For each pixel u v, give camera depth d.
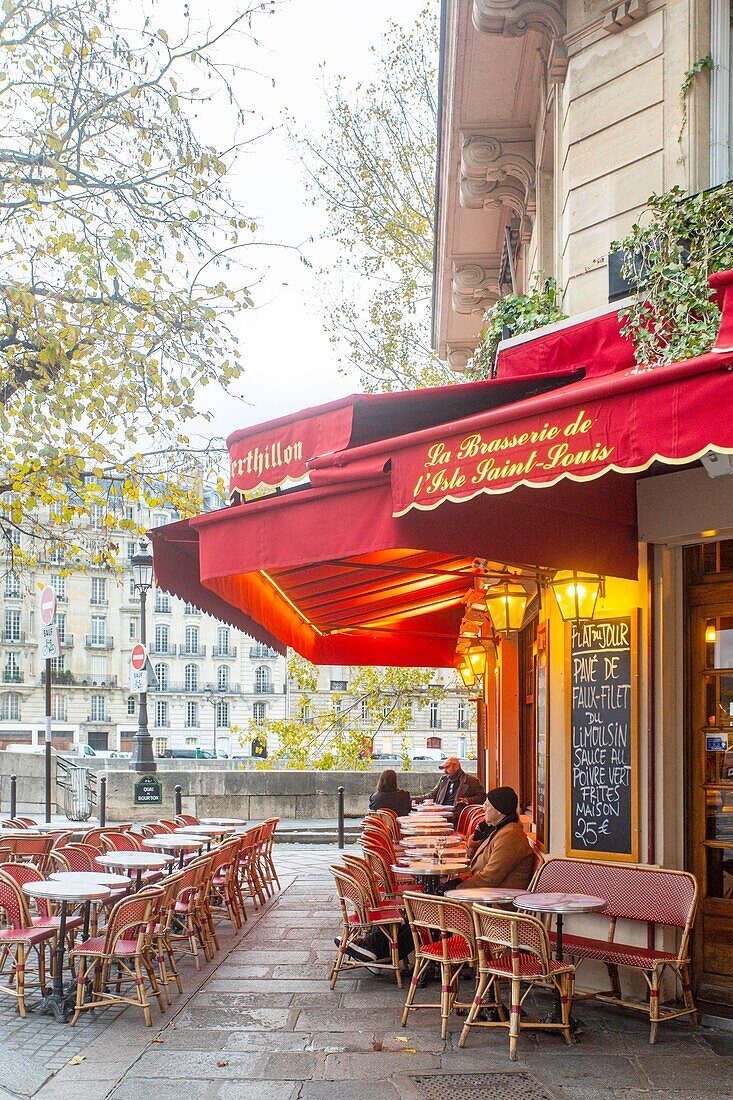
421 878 9.20
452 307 19.77
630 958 6.84
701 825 7.48
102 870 8.98
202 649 92.94
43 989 7.48
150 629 91.19
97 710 88.81
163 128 10.83
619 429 4.85
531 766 12.62
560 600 7.98
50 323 10.46
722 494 7.16
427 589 11.61
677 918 7.01
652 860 7.46
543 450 5.16
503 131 12.91
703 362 4.49
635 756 7.61
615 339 7.65
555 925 7.94
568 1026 6.63
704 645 7.60
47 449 10.42
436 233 17.98
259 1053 6.41
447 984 6.77
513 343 8.55
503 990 7.95
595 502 7.38
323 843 18.64
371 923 8.07
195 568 9.04
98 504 11.51
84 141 10.76
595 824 7.87
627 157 8.58
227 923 11.01
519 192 13.56
